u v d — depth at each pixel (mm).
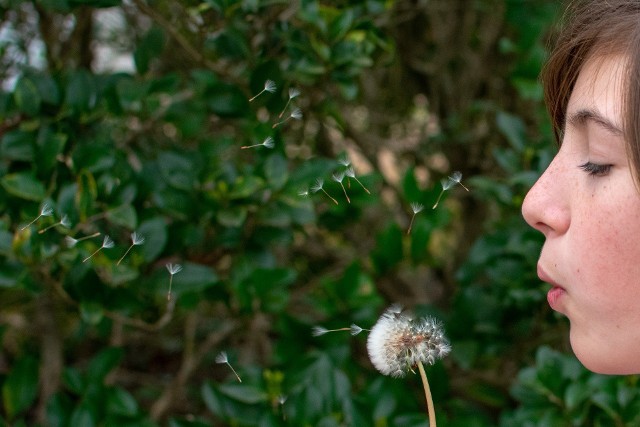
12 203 840
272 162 880
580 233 533
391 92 1626
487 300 1018
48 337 1164
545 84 600
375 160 1392
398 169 1515
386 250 1084
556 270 555
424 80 1602
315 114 976
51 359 1160
